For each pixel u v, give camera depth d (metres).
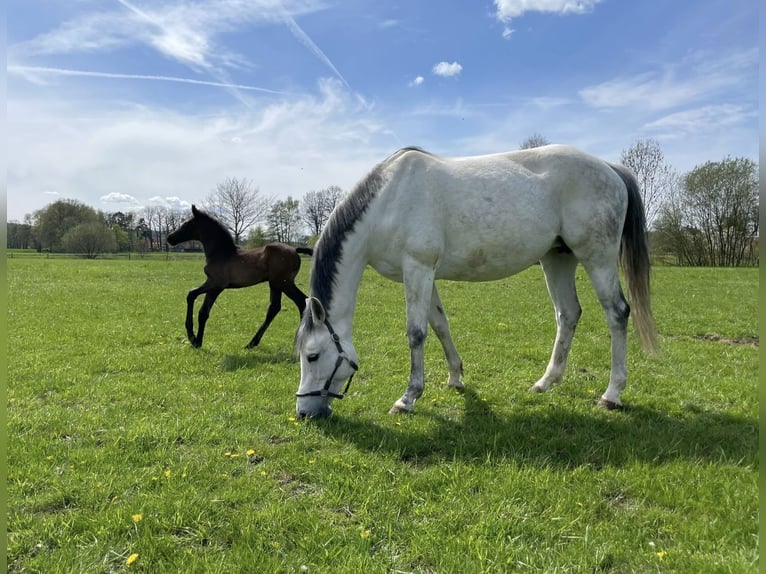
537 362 6.52
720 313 10.59
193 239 7.50
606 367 6.16
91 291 14.28
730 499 2.82
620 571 2.29
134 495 2.96
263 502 2.92
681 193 34.75
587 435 3.85
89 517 2.70
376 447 3.68
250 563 2.31
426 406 4.67
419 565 2.35
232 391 5.14
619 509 2.82
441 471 3.23
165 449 3.60
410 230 4.36
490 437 3.81
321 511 2.82
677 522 2.64
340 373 4.30
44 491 3.00
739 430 3.96
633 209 4.77
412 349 4.48
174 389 5.12
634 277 4.77
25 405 4.57
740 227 33.03
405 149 4.67
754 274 21.61
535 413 4.42
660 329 8.87
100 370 5.88
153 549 2.41
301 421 4.20
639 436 3.82
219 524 2.67
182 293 14.09
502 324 9.12
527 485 3.03
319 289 4.41
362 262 4.53
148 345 7.37
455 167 4.50
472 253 4.50
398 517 2.75
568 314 5.14
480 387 5.30
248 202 45.03
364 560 2.34
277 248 7.27
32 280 17.86
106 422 4.14
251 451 3.56
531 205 4.42
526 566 2.30
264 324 7.45
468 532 2.56
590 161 4.55
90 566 2.33
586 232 4.51
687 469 3.20
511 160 4.60
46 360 6.19
